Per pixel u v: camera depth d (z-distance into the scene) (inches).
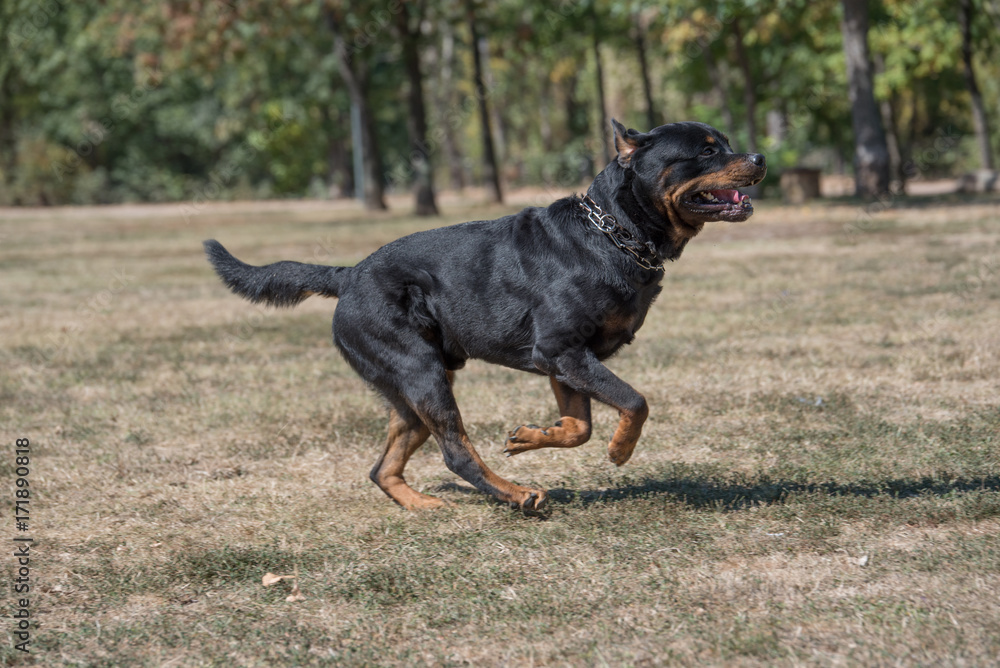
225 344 369.1
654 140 171.0
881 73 1123.3
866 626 130.8
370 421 248.7
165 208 1569.9
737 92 1327.5
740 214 169.5
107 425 255.9
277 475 212.4
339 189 1973.4
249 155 1662.2
